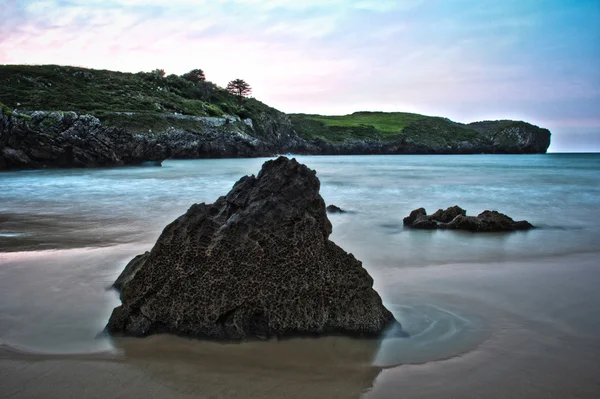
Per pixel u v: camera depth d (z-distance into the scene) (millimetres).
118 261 7930
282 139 112812
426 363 4223
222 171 43344
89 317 5312
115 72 95500
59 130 51000
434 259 8594
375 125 158250
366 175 39500
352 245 9969
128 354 4379
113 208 16391
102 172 42156
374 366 4164
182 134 71125
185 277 5012
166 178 33656
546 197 21531
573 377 3916
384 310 5195
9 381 3783
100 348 4512
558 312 5566
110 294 6121
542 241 10508
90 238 10453
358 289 5129
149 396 3574
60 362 4156
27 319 5234
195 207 5422
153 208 16391
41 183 28844
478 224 11922
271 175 5844
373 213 15320
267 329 4852
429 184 29266
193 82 115875
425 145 139125
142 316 4945
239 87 123562
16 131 46438
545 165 66438
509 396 3607
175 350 4496
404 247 9758
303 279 5035
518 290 6480
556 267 7926
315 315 4926
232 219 5297
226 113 97438
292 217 5273
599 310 5629
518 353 4414
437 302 5953
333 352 4477
